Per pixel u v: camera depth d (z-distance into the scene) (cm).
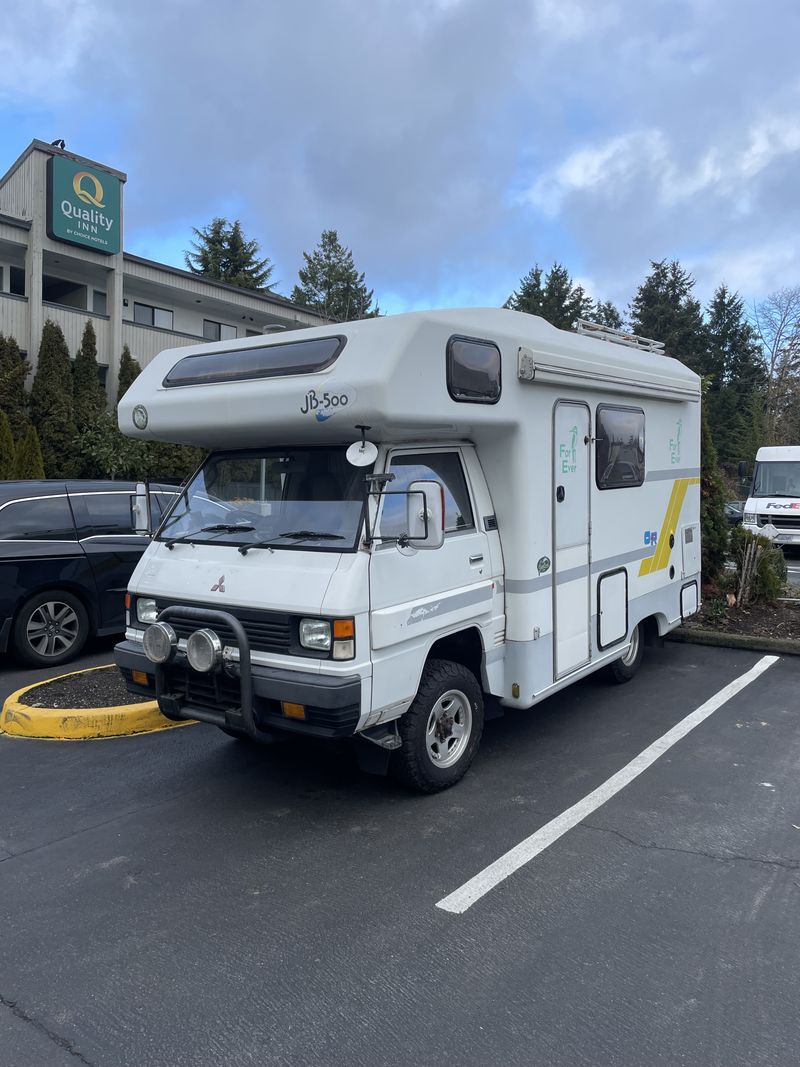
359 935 331
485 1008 284
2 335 1970
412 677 435
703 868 382
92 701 607
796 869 380
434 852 401
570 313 5228
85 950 323
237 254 4538
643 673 729
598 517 588
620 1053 261
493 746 549
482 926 336
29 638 752
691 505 755
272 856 400
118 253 2261
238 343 482
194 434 480
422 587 441
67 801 469
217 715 433
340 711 391
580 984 297
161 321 2592
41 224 2088
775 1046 264
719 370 5241
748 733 569
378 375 397
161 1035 273
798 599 996
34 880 380
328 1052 264
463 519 484
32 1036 274
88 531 792
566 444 545
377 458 430
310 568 413
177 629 455
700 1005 284
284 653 411
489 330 468
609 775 495
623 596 630
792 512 1592
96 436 2017
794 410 3528
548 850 401
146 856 402
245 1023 279
